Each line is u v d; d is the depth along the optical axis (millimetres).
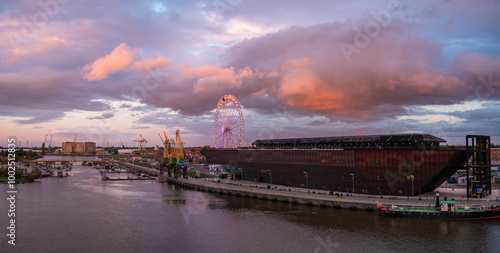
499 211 120812
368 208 134125
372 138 170125
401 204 130250
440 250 93062
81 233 115875
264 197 167750
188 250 99000
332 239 103688
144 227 122562
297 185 192750
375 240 101500
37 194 196875
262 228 117250
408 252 92438
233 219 130000
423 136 156250
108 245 103750
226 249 99062
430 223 115812
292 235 108875
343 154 156250
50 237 111625
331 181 170500
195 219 131750
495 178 189125
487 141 150000
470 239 100625
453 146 145625
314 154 169500
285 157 186125
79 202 170375
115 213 144625
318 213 133875
